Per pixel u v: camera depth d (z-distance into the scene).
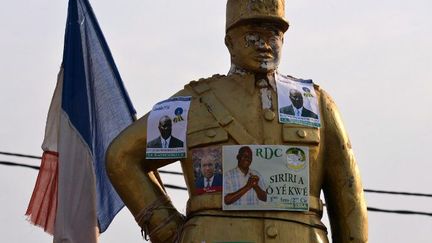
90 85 13.52
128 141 11.45
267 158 10.98
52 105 13.45
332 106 11.55
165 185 13.45
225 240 10.77
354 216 11.30
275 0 11.50
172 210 11.37
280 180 10.93
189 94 11.49
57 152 13.27
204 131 11.17
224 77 11.55
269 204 10.84
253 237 10.77
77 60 13.52
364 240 11.27
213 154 11.05
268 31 11.48
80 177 12.95
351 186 11.34
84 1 13.76
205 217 10.89
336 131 11.42
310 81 11.63
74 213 12.77
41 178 13.21
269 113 11.20
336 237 11.36
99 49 13.66
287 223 10.84
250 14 11.42
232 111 11.23
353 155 11.47
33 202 13.11
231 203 10.84
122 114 13.51
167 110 11.39
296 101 11.34
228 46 11.66
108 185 13.08
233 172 10.95
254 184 10.89
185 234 10.96
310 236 10.88
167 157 11.27
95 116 13.41
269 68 11.40
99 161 13.21
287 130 11.16
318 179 11.20
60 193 12.82
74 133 13.10
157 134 11.34
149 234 11.29
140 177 11.41
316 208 11.03
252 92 11.34
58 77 13.52
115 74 13.62
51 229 13.03
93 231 12.75
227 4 11.68
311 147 11.17
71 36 13.63
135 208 11.38
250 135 11.09
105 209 13.00
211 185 10.95
